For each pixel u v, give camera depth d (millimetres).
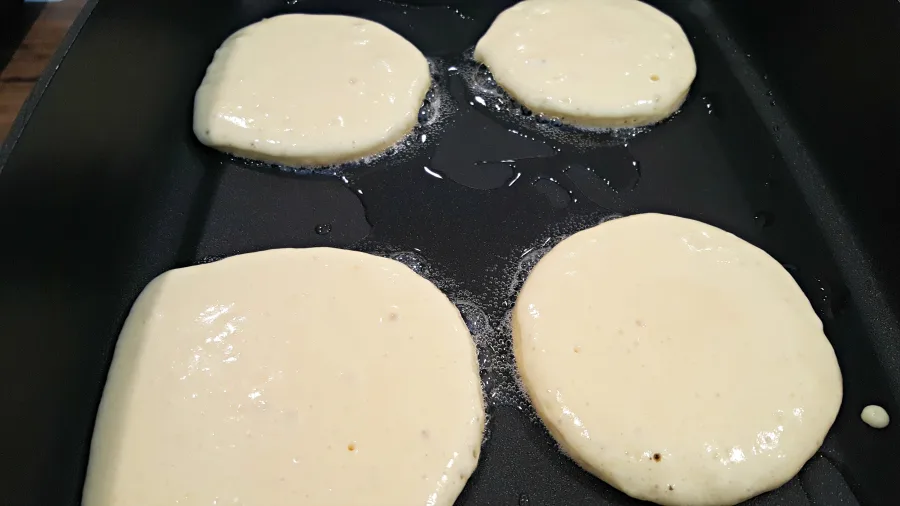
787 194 253
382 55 280
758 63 292
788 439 191
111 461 183
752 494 185
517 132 268
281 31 289
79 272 203
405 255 234
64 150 197
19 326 172
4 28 262
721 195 253
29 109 182
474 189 251
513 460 194
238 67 273
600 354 204
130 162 233
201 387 195
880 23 229
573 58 280
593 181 255
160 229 237
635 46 286
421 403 194
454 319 212
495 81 281
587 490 189
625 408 194
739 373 201
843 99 249
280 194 249
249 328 207
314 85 268
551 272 222
